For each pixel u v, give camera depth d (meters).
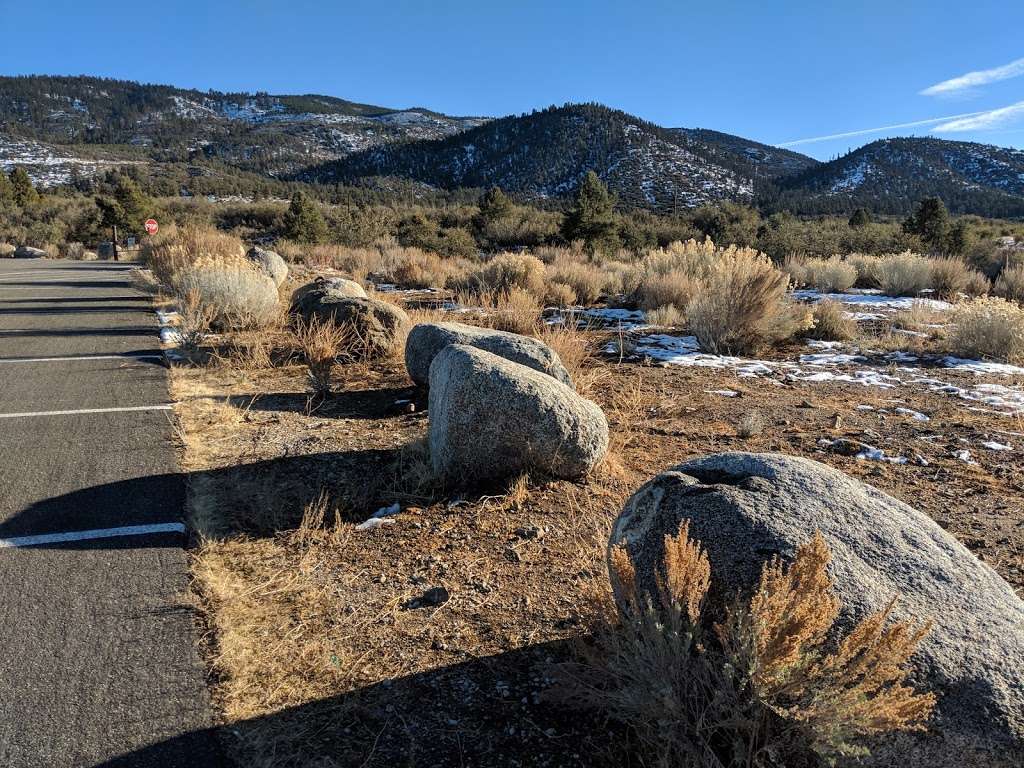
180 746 2.16
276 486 4.22
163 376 6.80
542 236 36.16
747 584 2.11
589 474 4.46
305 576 3.21
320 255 23.44
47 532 3.51
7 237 37.44
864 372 8.13
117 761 2.09
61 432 5.04
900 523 2.41
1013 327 8.99
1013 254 22.06
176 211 49.16
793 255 20.39
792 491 2.43
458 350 4.48
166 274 14.09
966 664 1.89
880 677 1.79
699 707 2.04
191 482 4.21
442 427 4.30
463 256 28.70
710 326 9.35
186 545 3.43
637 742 2.20
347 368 7.48
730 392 6.97
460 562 3.39
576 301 14.80
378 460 4.74
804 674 1.89
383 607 2.99
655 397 6.73
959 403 6.72
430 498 4.12
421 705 2.38
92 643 2.64
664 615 2.20
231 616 2.86
